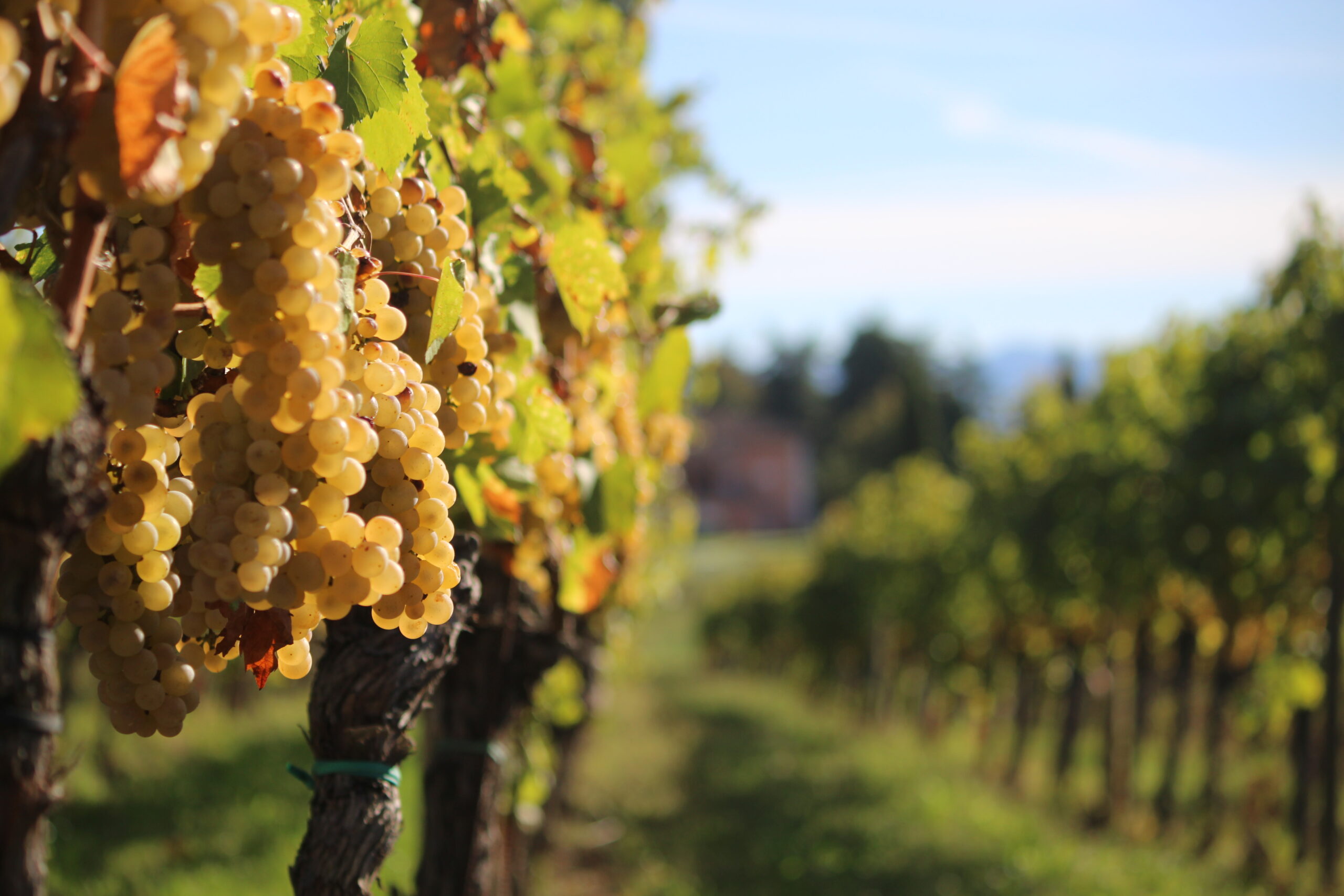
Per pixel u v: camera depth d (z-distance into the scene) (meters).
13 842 0.94
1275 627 10.08
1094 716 19.56
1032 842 9.34
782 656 30.94
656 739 15.36
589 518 2.78
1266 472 9.12
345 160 1.15
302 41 1.42
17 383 0.73
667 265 4.64
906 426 74.38
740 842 9.59
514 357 2.21
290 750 10.34
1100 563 11.97
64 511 0.93
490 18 2.43
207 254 1.07
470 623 2.61
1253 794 10.03
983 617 17.56
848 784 11.84
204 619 1.24
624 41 6.27
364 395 1.23
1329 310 9.14
